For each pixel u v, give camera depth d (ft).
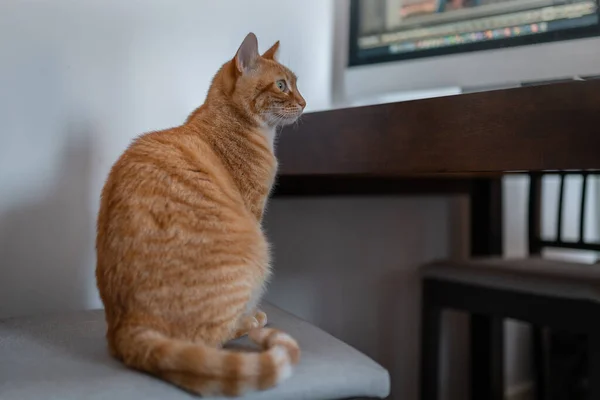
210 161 2.66
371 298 5.16
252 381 1.94
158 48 3.70
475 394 5.33
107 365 2.14
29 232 3.29
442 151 2.49
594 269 4.14
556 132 2.11
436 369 4.47
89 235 3.50
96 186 3.50
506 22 3.46
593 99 2.01
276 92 3.10
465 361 5.92
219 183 2.57
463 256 5.88
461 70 3.62
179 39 3.78
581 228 4.68
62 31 3.33
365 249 5.09
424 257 5.54
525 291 3.85
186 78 3.83
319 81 4.64
